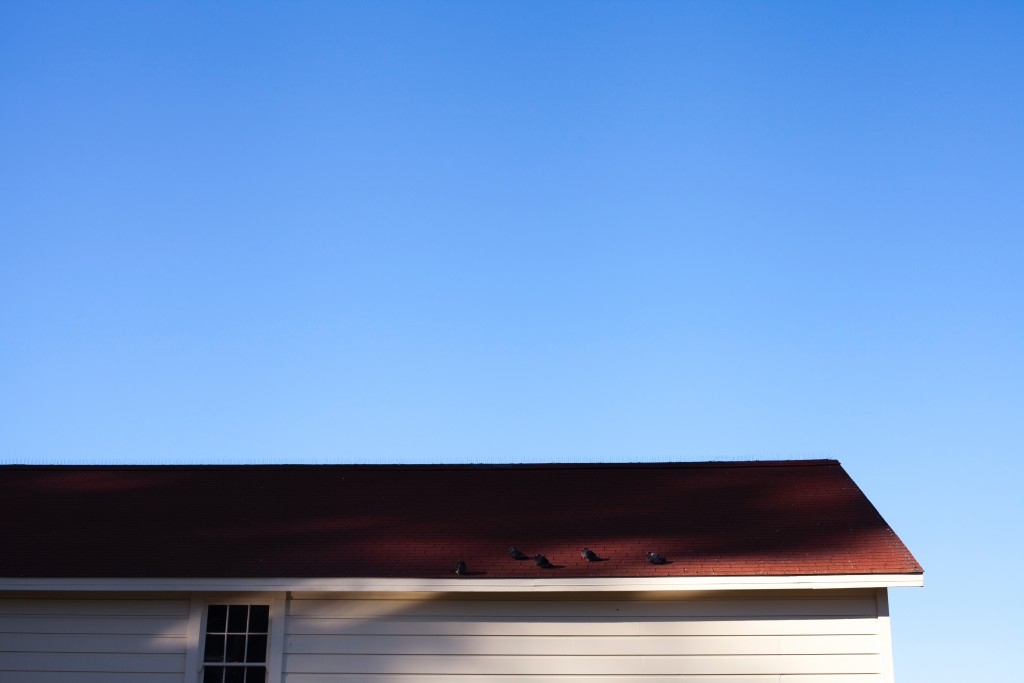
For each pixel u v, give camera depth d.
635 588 15.09
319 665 15.44
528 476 20.02
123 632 15.80
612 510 17.98
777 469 19.73
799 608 15.28
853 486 18.48
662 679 15.12
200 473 20.55
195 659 15.56
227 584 15.47
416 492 19.25
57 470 20.83
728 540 16.36
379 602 15.68
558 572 15.33
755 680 15.05
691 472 19.88
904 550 15.61
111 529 17.48
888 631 15.10
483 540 16.72
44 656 15.72
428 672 15.34
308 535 17.09
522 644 15.38
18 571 15.74
